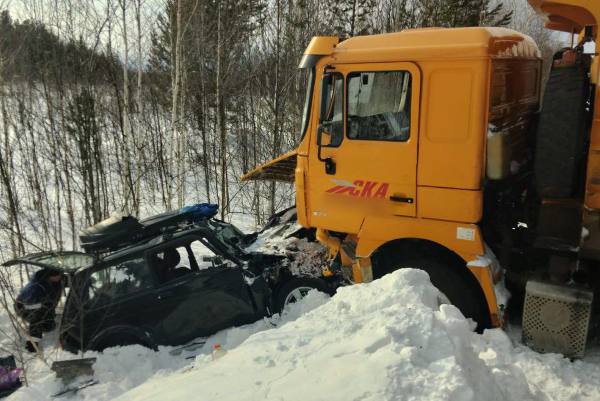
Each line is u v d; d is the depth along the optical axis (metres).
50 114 10.52
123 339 5.34
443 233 4.54
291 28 13.44
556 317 4.10
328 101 4.89
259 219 12.35
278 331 3.45
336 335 3.12
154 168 13.81
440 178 4.47
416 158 4.55
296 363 2.84
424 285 3.72
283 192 13.64
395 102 4.60
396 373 2.47
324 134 5.00
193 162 15.23
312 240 6.11
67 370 4.84
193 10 11.11
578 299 4.01
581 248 4.07
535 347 4.23
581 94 3.98
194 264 5.53
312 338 3.17
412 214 4.65
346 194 4.95
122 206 10.23
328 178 5.03
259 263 5.71
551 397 3.57
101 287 5.41
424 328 2.86
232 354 3.26
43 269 6.14
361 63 4.68
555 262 4.28
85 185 10.00
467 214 4.40
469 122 4.29
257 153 14.05
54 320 6.25
